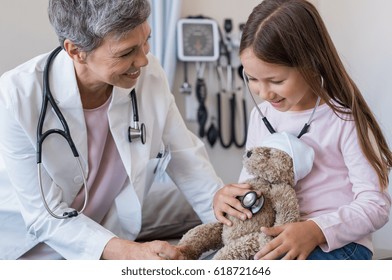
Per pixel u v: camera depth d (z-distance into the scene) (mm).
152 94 1508
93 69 1269
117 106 1428
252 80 1212
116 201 1513
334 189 1227
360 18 2111
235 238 1188
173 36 2523
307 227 1130
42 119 1334
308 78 1185
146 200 2012
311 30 1205
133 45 1207
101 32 1174
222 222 1236
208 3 2678
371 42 2057
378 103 2008
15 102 1317
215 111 2688
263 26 1172
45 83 1346
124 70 1244
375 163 1177
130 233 1555
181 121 1588
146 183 1598
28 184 1361
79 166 1396
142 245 1271
